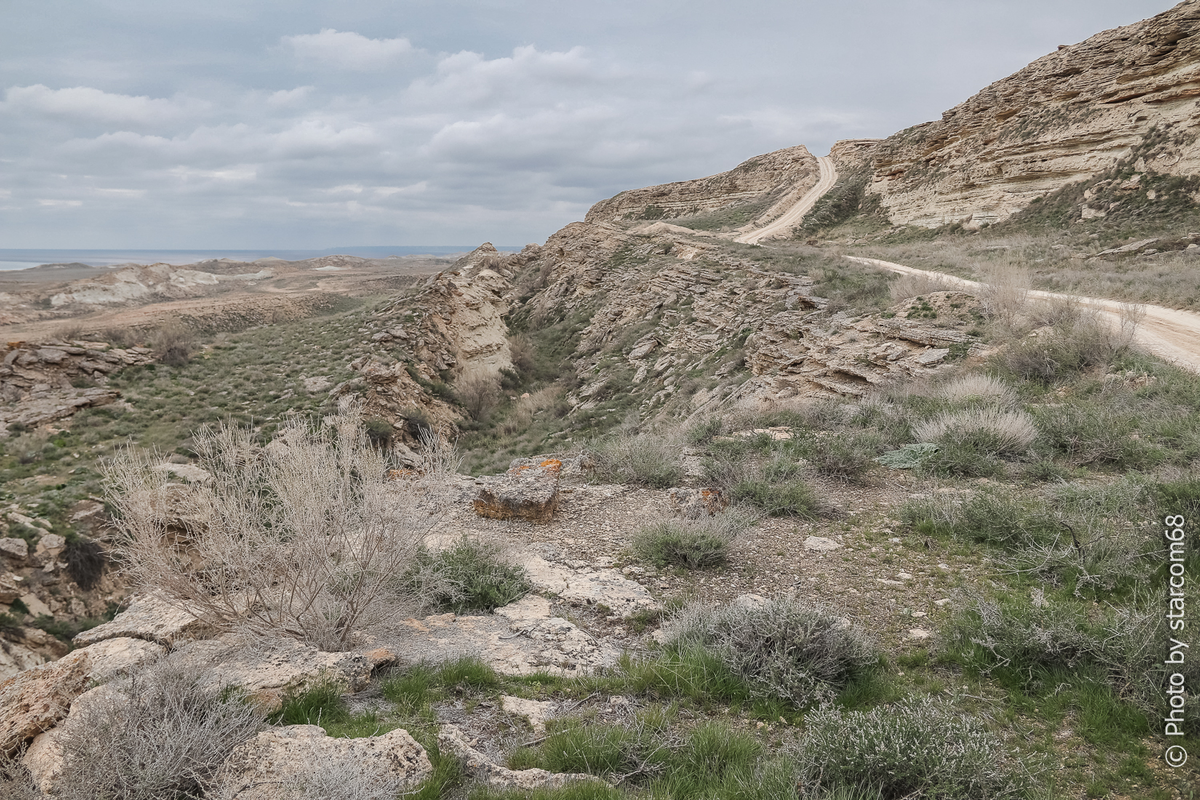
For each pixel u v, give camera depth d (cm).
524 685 425
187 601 447
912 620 504
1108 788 320
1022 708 389
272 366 3516
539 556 666
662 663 443
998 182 5475
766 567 625
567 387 4150
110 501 419
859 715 347
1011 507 669
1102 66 5244
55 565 1647
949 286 2223
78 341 3341
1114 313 1953
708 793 318
